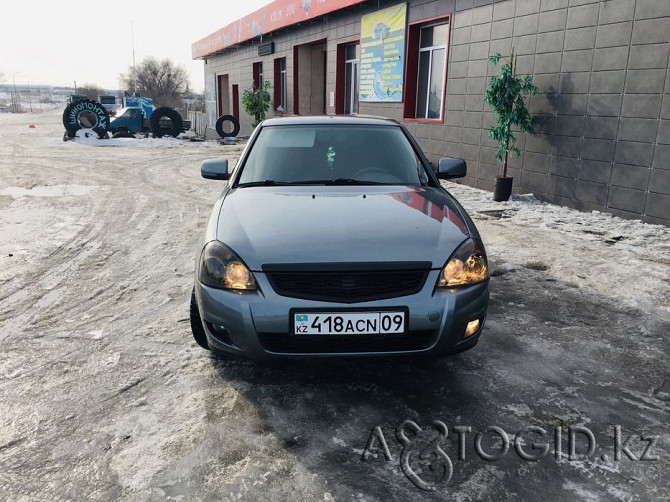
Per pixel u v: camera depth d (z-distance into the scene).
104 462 2.05
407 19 10.15
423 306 2.30
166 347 3.04
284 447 2.13
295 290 2.31
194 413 2.37
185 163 13.01
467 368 2.80
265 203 2.86
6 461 2.06
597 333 3.28
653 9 5.60
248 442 2.17
